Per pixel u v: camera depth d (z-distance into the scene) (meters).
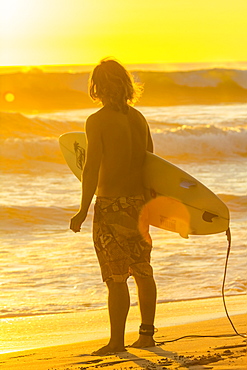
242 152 84.19
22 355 13.02
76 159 15.77
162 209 13.01
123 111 12.51
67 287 22.94
